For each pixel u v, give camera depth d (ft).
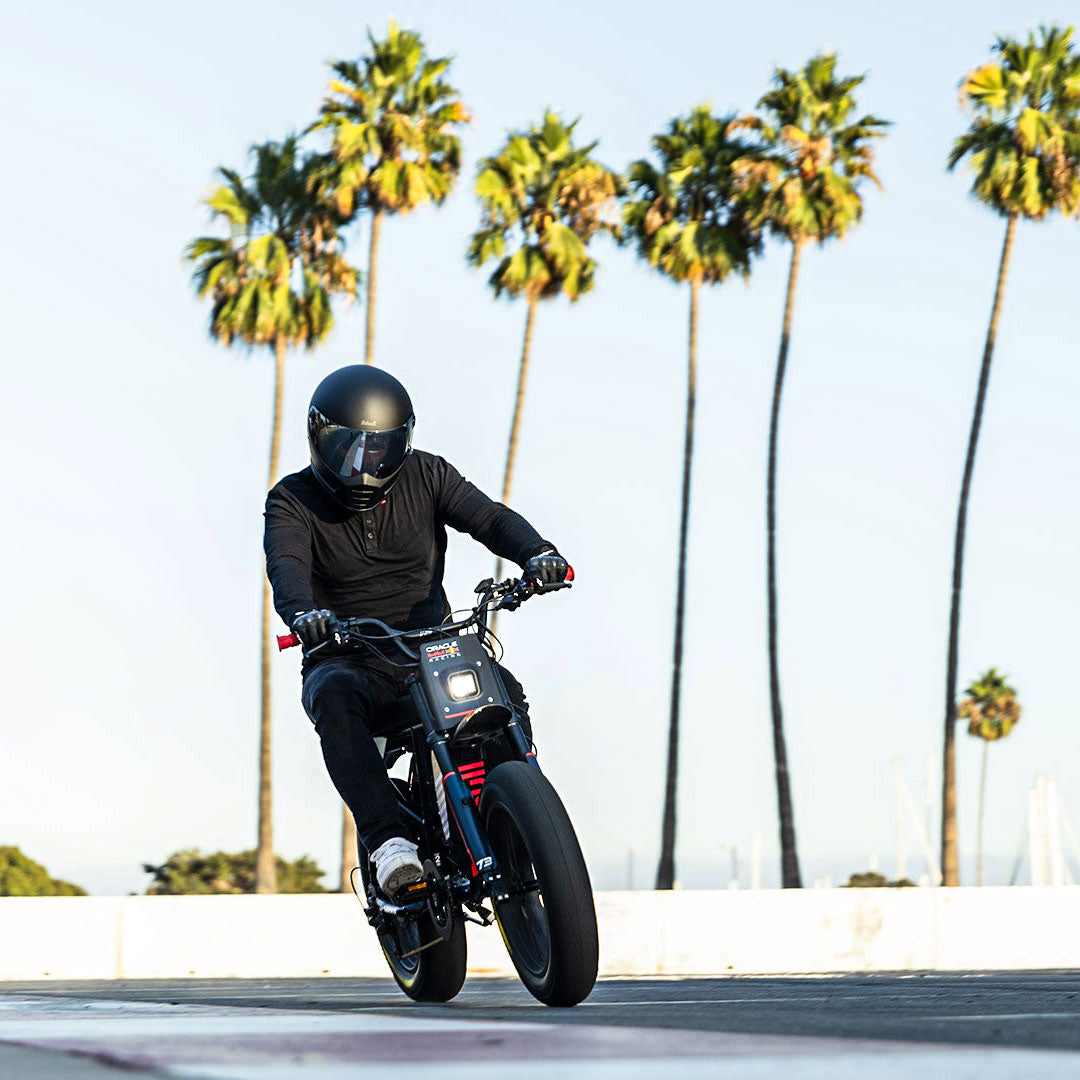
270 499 27.71
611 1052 10.85
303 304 194.70
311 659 26.84
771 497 192.44
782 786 189.16
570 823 22.61
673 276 200.64
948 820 181.06
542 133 201.57
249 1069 9.74
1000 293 183.93
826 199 191.31
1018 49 186.80
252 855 255.50
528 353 199.93
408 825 25.91
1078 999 24.00
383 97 192.85
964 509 182.39
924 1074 9.07
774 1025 14.51
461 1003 25.61
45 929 88.89
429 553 27.96
